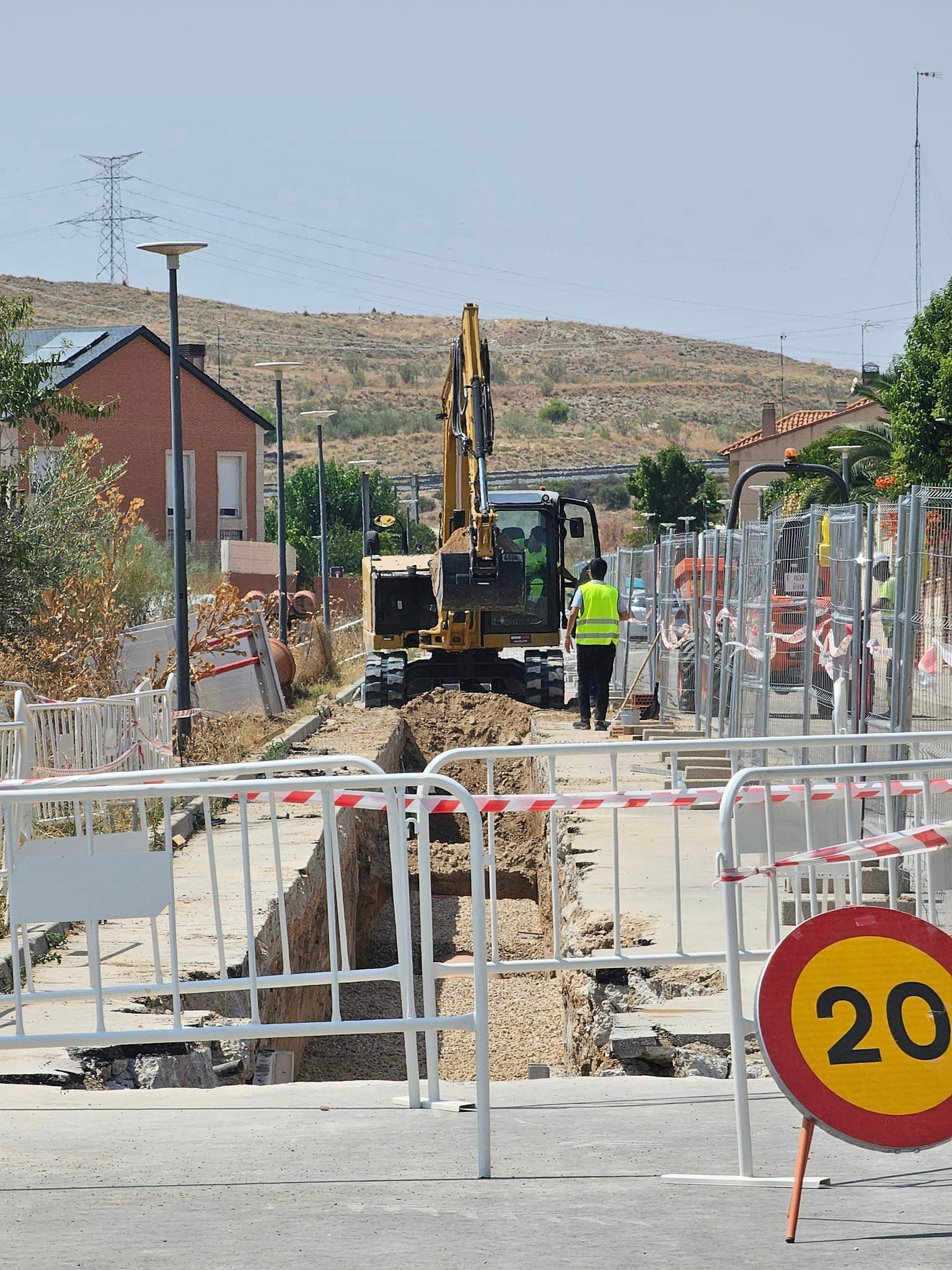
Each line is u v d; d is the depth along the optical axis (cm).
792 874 3030
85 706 5219
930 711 4144
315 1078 4388
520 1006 5184
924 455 16712
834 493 19138
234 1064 3278
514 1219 1916
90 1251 1809
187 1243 1836
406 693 10719
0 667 6931
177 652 7569
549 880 6188
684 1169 2178
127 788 2509
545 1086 2809
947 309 16662
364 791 2680
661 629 8706
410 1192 2069
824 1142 2331
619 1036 3120
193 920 4175
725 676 6825
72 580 7819
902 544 4138
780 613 5784
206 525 18612
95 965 2562
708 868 4741
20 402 7712
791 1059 1848
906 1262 1684
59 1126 2520
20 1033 2511
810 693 5253
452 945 6381
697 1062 3031
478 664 10875
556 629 10562
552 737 8244
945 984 1897
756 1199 2000
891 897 3034
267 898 4434
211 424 18575
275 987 2728
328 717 9919
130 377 17825
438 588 8438
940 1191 2030
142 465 17912
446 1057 4606
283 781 2497
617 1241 1803
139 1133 2464
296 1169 2208
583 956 3753
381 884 7000
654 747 2994
